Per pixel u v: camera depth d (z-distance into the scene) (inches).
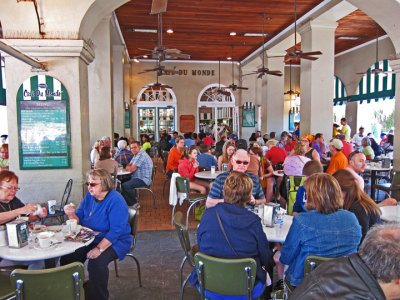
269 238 97.8
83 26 182.7
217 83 621.9
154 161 541.3
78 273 76.4
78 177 182.2
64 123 179.8
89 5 174.6
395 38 225.9
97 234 102.3
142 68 601.3
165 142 434.0
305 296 45.9
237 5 320.2
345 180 105.6
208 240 86.7
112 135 313.7
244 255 85.3
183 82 613.9
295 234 82.9
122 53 424.5
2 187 109.7
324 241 78.2
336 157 210.7
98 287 102.7
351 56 550.3
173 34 426.9
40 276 73.4
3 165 232.4
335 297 44.3
